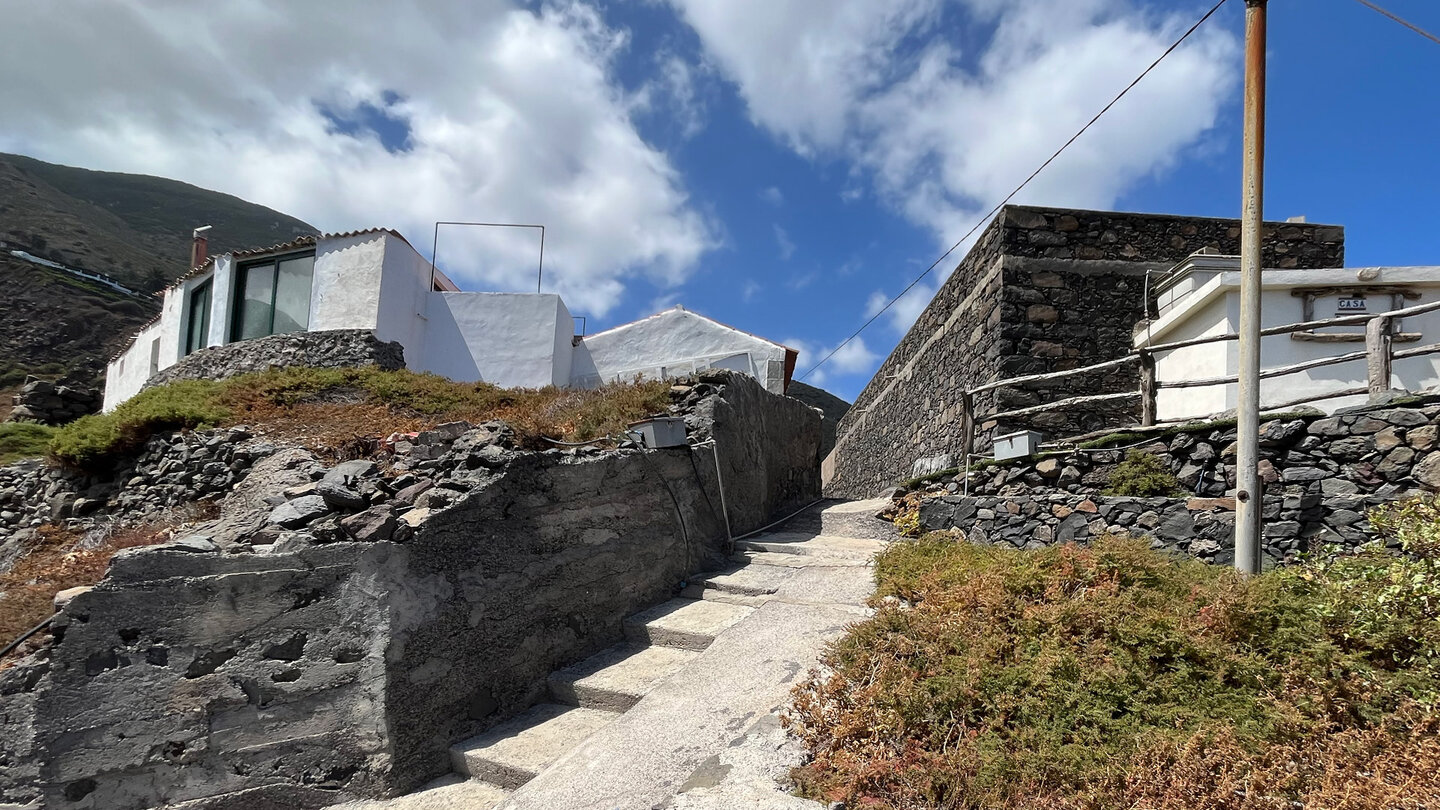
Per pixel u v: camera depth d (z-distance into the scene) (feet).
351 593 13.92
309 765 13.26
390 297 48.29
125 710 12.09
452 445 20.27
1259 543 16.37
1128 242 33.73
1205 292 26.89
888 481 55.83
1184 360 29.04
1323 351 26.48
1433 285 26.14
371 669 13.58
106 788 11.84
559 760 12.71
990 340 34.06
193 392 31.32
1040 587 14.73
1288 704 10.84
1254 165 17.03
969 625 13.52
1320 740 10.25
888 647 13.47
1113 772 9.66
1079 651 12.46
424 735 13.99
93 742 11.79
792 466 38.52
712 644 16.03
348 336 45.39
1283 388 26.25
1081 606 13.35
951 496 23.65
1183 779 9.34
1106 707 11.08
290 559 13.79
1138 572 15.08
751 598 19.66
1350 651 12.11
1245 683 11.62
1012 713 11.34
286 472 20.53
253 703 13.07
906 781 10.13
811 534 27.71
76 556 17.87
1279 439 18.57
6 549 23.16
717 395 27.09
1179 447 20.06
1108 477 20.80
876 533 26.25
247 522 16.94
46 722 11.46
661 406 26.55
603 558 18.85
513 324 51.93
